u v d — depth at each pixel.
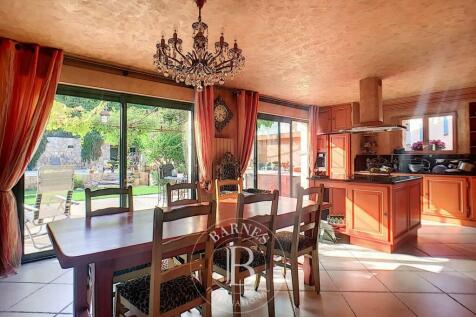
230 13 2.37
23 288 2.61
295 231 2.28
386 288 2.59
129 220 2.11
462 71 4.03
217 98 4.81
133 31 2.71
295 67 3.81
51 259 3.35
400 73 4.11
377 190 3.59
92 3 2.23
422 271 2.97
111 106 3.84
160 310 1.47
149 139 4.19
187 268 1.57
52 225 1.96
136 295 1.56
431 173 5.26
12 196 2.93
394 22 2.55
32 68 2.95
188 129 4.63
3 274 2.83
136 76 3.87
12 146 2.86
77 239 1.61
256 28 2.65
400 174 5.49
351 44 3.05
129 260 1.55
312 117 6.51
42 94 3.00
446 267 3.07
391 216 3.48
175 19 2.48
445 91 5.32
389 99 6.02
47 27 2.63
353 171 6.18
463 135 5.23
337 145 6.36
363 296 2.45
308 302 2.35
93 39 2.90
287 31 2.72
